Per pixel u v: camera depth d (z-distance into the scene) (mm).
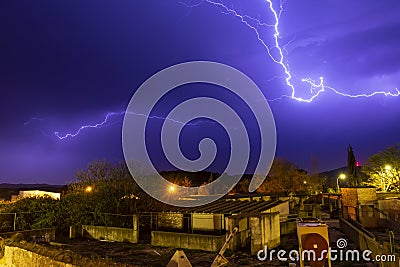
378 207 23016
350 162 51469
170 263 8961
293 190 56031
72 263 10836
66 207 25250
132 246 19703
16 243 14406
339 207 27188
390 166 46750
